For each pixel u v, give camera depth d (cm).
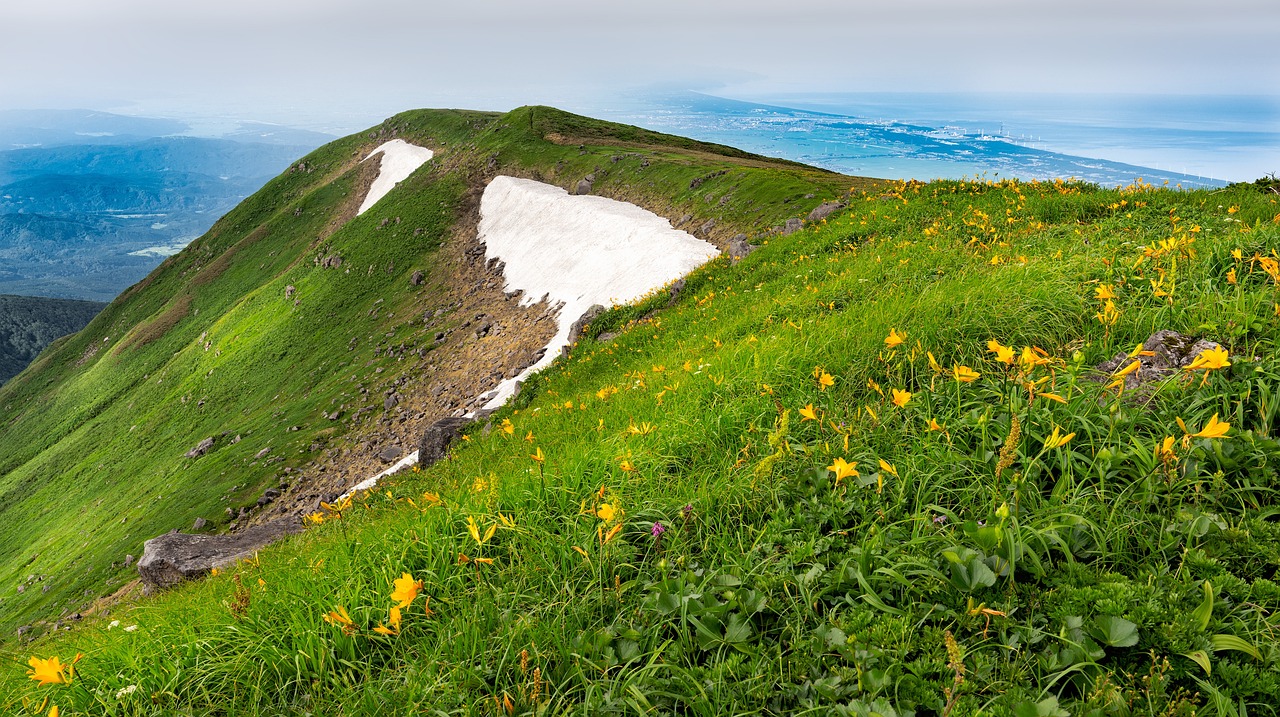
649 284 4353
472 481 675
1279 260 584
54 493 7631
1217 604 280
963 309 633
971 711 260
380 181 12106
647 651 340
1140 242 830
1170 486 346
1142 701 254
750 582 364
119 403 9569
